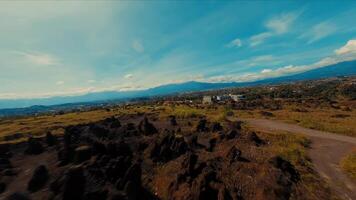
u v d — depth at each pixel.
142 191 28.28
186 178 29.42
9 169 36.06
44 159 39.75
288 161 37.25
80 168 27.83
